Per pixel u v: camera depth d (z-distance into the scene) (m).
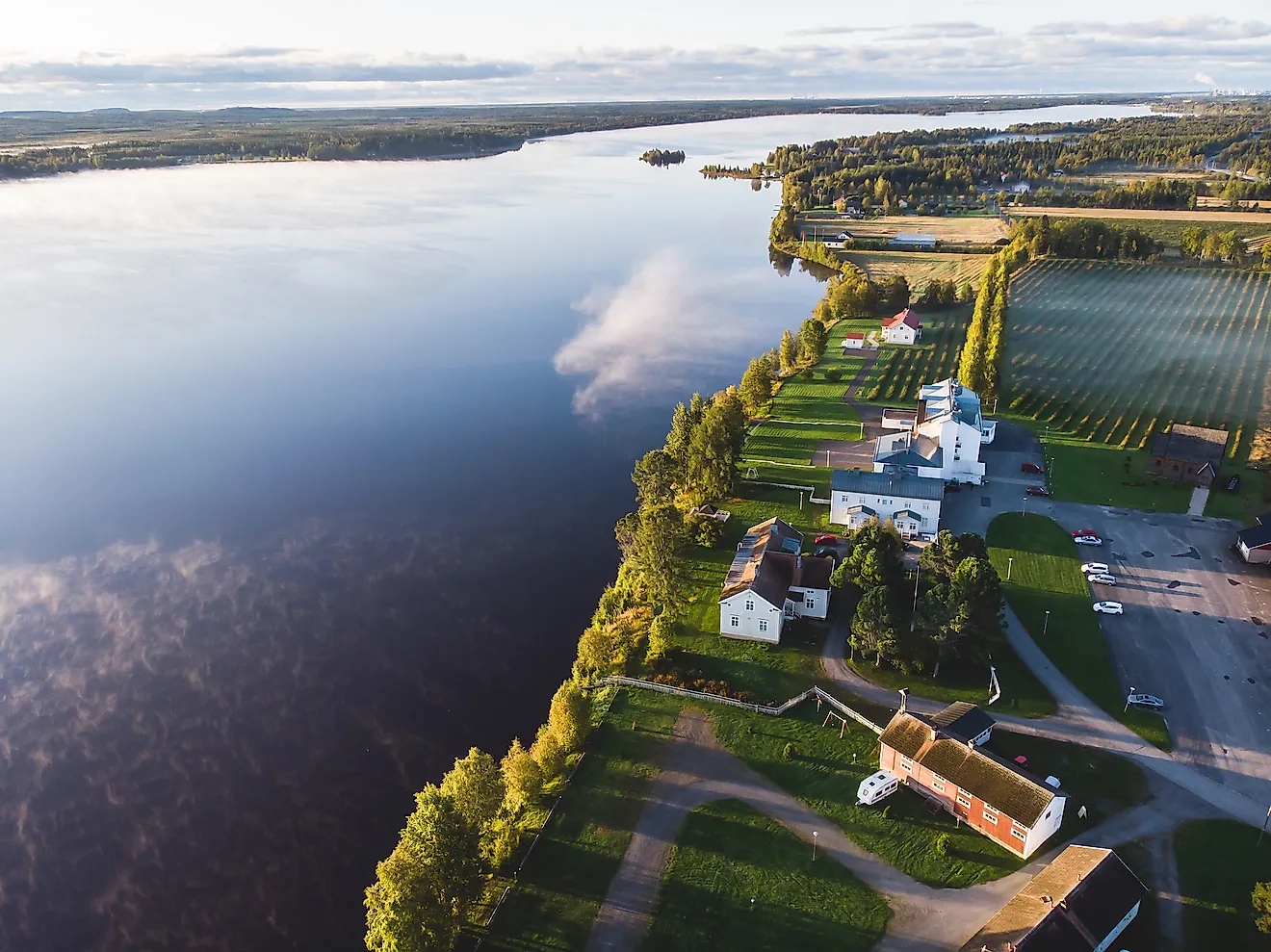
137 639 92.94
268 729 81.00
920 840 64.75
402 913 53.25
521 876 62.91
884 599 81.75
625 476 130.62
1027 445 132.62
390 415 154.12
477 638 93.62
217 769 76.50
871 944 56.88
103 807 72.94
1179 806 66.56
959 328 189.25
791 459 128.75
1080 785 68.75
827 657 85.62
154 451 138.25
